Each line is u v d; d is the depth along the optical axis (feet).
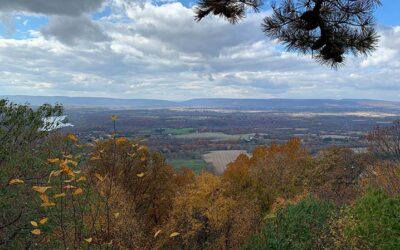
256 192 159.94
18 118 32.24
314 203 63.62
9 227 31.09
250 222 117.60
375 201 41.55
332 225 52.29
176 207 114.42
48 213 27.20
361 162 146.10
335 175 147.54
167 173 127.24
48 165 30.94
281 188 157.38
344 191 125.39
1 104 32.17
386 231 39.22
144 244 78.64
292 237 59.88
